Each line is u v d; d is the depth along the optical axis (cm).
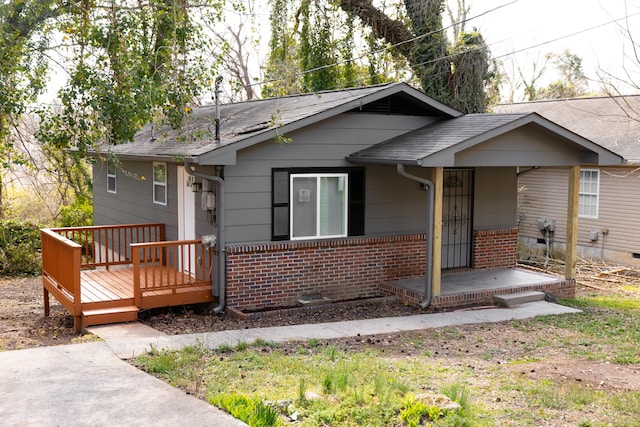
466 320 1082
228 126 1248
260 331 981
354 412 592
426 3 2027
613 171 1859
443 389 663
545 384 719
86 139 1027
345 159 1205
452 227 1382
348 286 1230
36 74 1038
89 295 1055
